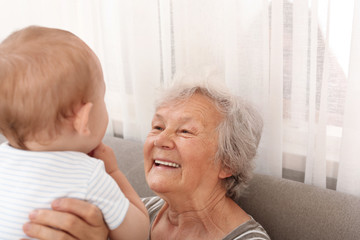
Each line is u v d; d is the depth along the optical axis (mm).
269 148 1489
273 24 1362
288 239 1260
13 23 2119
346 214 1193
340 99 1363
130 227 902
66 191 824
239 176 1274
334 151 1430
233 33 1450
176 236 1281
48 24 2004
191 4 1539
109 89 1923
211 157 1206
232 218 1244
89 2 1844
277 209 1297
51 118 803
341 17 1278
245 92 1496
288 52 1417
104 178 875
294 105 1450
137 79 1753
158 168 1222
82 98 832
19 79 771
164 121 1239
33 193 811
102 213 865
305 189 1303
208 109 1219
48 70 780
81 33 1933
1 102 784
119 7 1737
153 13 1649
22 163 830
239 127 1221
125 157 1703
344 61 1317
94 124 890
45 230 812
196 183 1200
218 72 1411
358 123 1291
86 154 970
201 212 1236
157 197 1450
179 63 1628
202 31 1552
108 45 1854
